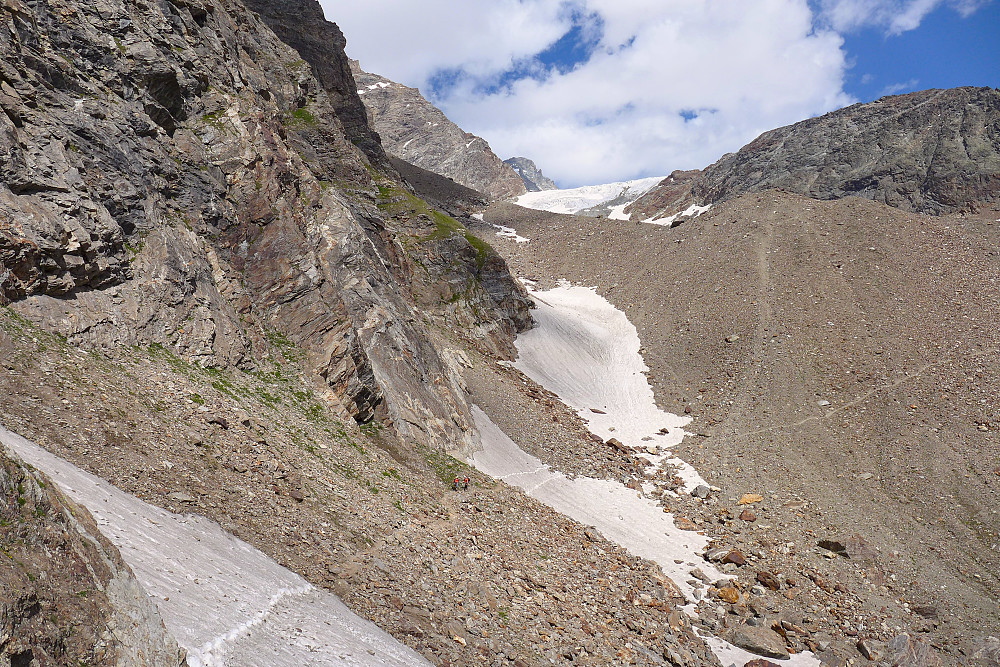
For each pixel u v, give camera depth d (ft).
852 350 257.55
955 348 253.44
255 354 106.63
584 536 124.88
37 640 28.89
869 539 153.99
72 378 67.62
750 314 294.25
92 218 86.38
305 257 127.24
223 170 123.85
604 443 196.85
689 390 251.19
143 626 35.40
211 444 74.23
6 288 70.59
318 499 79.66
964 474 185.78
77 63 101.60
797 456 198.80
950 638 121.70
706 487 172.76
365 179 261.85
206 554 51.93
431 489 113.09
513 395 199.31
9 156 77.66
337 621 55.11
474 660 62.95
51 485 39.11
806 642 106.32
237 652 40.09
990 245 337.72
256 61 249.55
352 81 362.94
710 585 122.72
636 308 331.77
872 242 342.03
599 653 77.87
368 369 127.44
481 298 255.29
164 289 93.81
